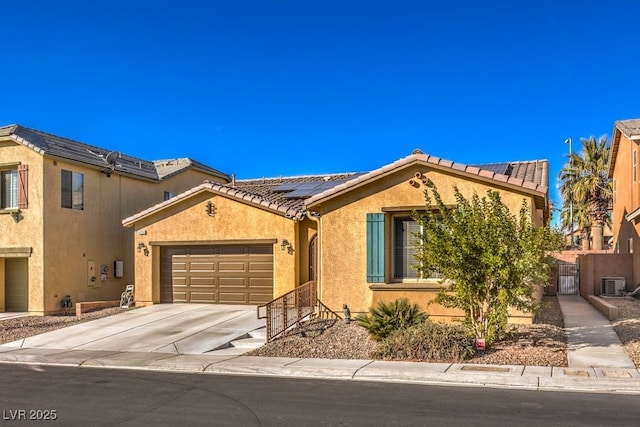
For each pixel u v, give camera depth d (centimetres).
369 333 1374
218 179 3139
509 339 1309
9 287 2259
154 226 2133
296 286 1923
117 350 1425
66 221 2209
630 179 2455
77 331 1684
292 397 918
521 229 1235
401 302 1373
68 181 2233
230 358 1283
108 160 2434
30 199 2131
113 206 2444
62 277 2178
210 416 806
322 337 1408
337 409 834
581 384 967
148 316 1861
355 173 2609
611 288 2169
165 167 2877
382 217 1599
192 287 2098
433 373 1059
